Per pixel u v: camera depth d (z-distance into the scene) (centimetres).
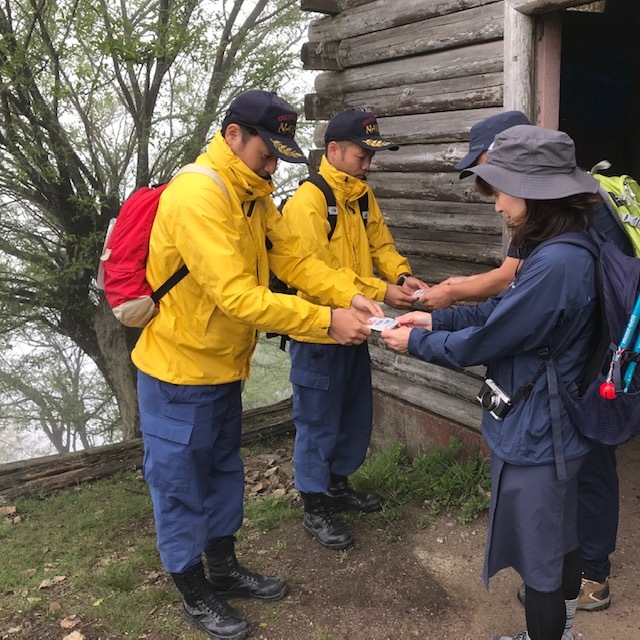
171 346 254
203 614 280
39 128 1034
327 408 333
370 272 349
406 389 455
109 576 330
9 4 978
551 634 214
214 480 290
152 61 988
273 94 242
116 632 288
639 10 575
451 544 339
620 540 331
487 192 214
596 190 195
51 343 1578
